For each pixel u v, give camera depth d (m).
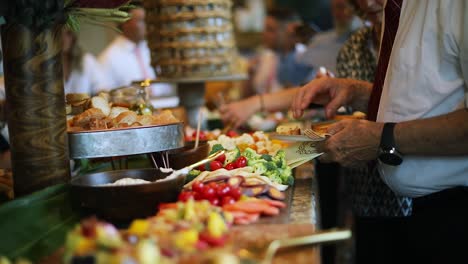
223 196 1.65
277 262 1.29
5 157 2.48
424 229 2.24
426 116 2.07
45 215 1.59
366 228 2.80
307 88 2.90
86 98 2.19
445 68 2.03
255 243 1.40
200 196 1.64
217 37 3.20
